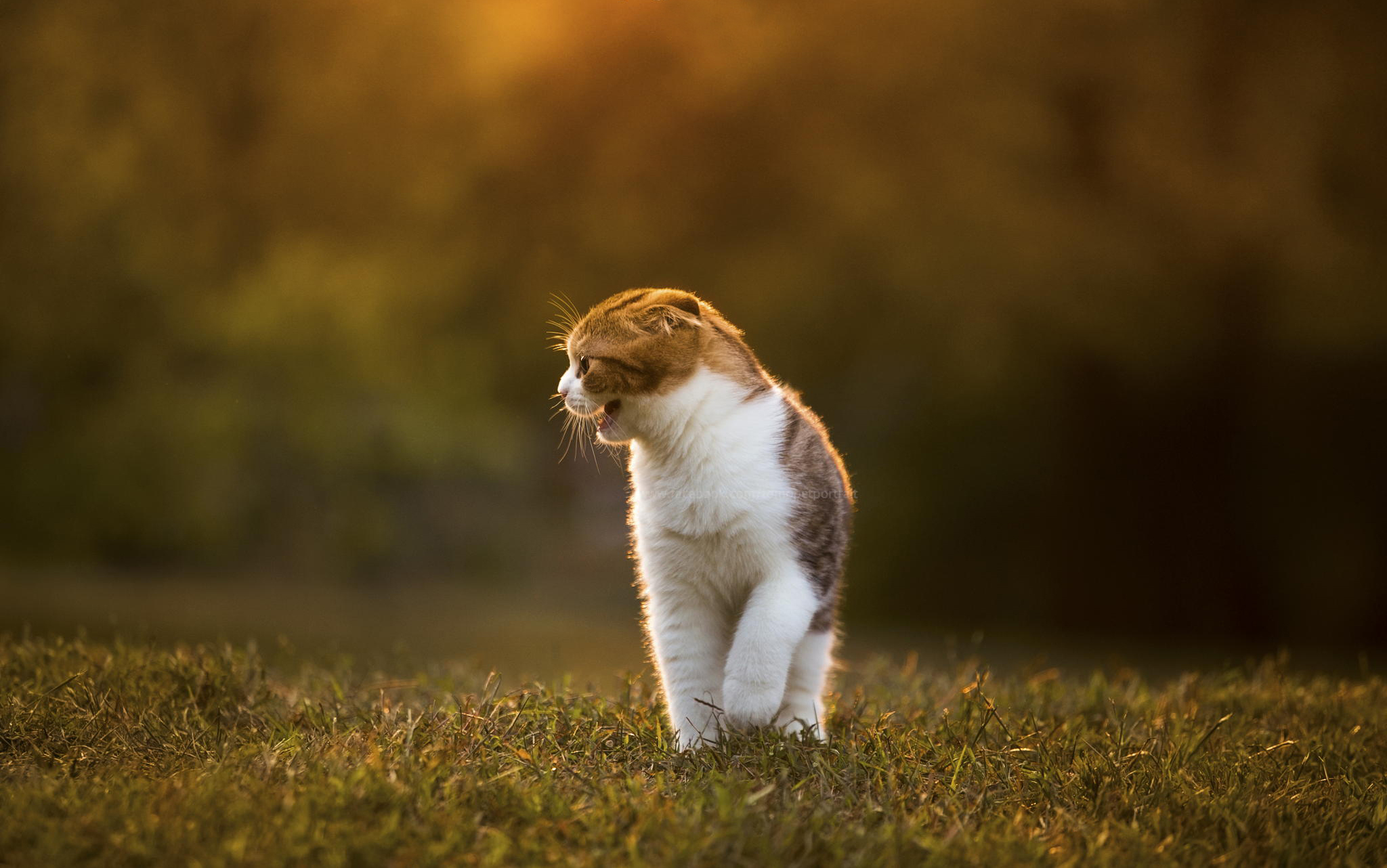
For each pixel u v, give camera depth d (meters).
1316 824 4.05
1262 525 16.95
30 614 11.96
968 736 4.88
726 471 4.79
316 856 3.27
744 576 4.91
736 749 4.57
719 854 3.35
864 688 6.89
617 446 5.92
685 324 4.88
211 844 3.29
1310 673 11.91
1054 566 17.95
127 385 19.91
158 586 17.58
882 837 3.55
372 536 21.83
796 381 16.95
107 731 4.58
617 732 4.68
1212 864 3.61
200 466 19.92
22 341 18.89
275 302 17.91
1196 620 17.03
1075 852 3.64
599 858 3.34
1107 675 10.05
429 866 3.25
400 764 3.94
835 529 5.05
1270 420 16.64
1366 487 16.94
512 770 4.05
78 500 19.98
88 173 16.33
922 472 18.78
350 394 20.83
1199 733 5.23
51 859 3.23
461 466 23.23
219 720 4.98
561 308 14.71
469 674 6.94
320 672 6.58
